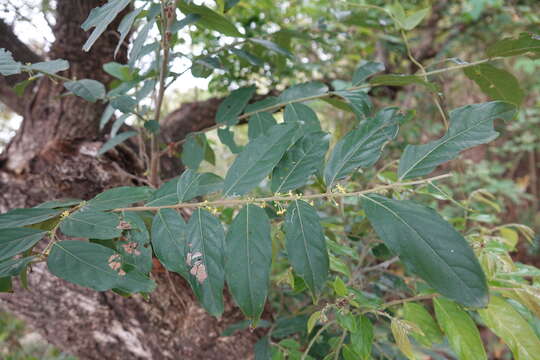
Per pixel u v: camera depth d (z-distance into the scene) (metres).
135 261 0.32
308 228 0.30
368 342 0.38
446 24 1.29
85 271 0.27
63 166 0.64
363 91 0.47
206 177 0.35
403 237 0.26
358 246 0.66
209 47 0.77
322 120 1.34
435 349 0.58
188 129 0.89
